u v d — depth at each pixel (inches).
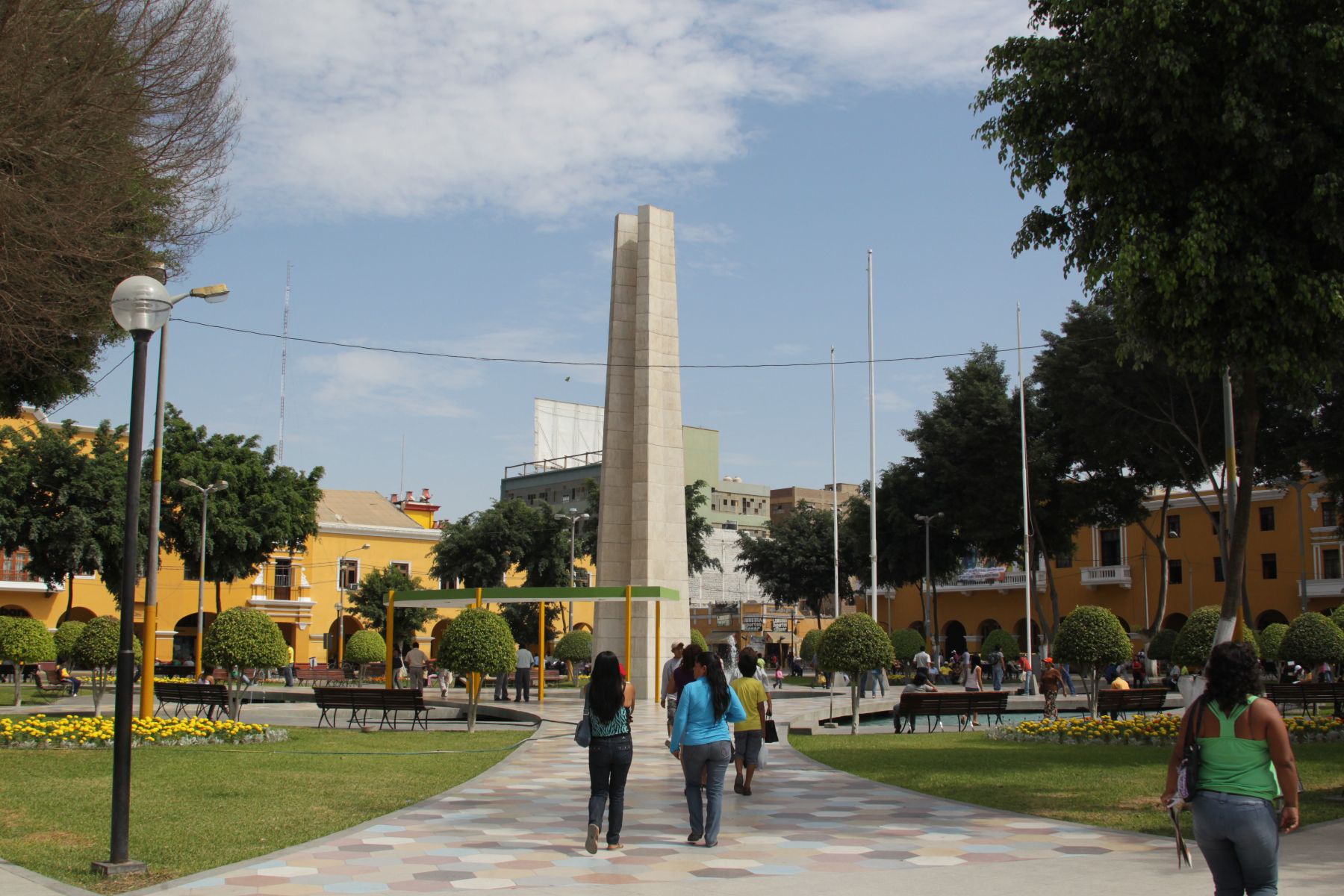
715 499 3474.4
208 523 1614.2
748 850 380.5
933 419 1888.5
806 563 2421.3
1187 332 529.7
